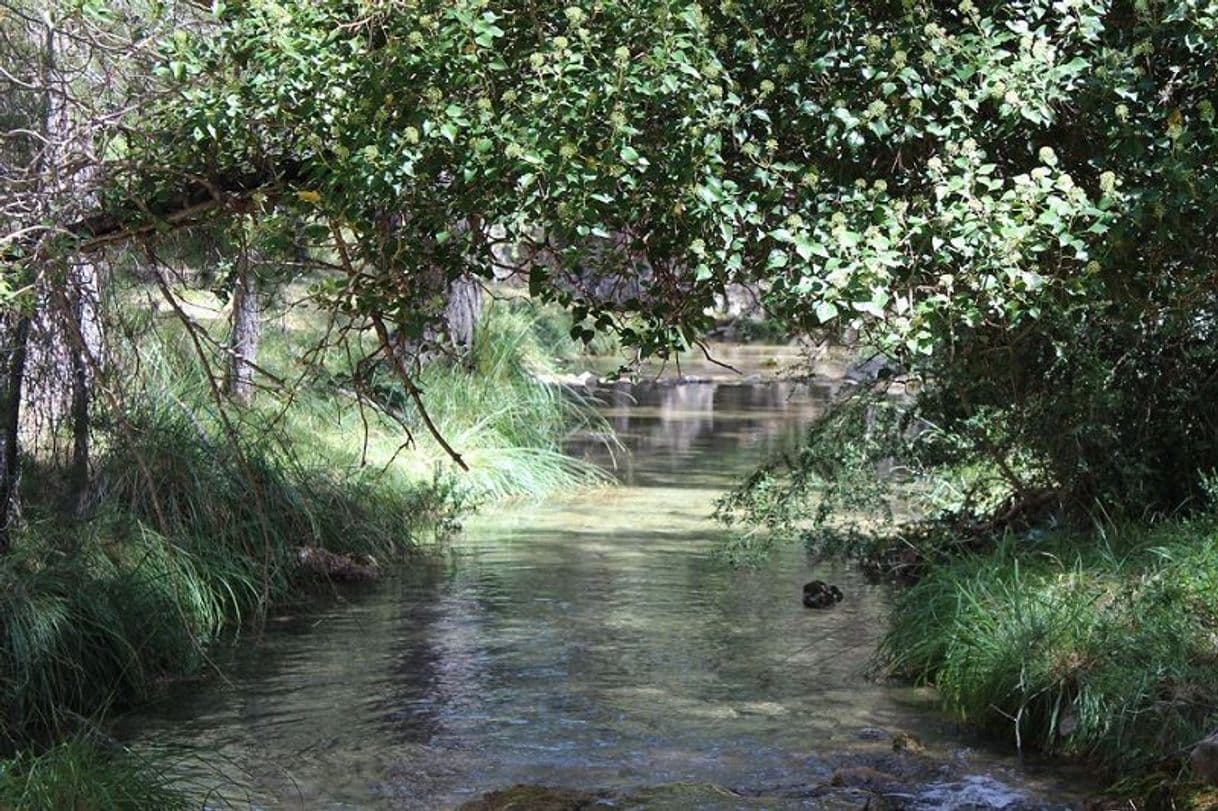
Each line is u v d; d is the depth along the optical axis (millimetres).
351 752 8281
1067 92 7582
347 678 9695
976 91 7242
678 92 6746
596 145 6641
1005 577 9602
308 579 12141
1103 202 7031
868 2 7512
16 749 8109
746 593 11977
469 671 9836
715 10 7348
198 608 10484
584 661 10078
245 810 7371
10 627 8680
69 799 6945
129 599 9625
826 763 8047
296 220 7738
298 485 12867
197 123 7195
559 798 7348
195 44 7633
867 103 7332
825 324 7703
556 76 6473
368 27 6984
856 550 12859
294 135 7418
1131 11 7793
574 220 6492
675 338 7188
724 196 6820
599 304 7227
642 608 11523
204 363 8492
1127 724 7859
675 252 7117
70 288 8875
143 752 8219
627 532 14609
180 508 11477
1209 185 7105
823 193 7312
